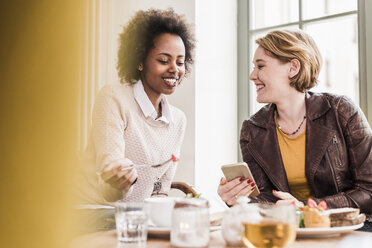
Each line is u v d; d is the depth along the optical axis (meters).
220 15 2.14
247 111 2.18
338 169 1.37
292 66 1.44
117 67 1.55
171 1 2.06
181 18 1.56
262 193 1.47
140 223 0.66
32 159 0.45
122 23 1.83
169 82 1.47
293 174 1.47
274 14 2.12
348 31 1.91
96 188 1.28
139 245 0.65
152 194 1.42
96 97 1.38
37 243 0.44
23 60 0.47
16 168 0.45
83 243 0.64
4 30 0.47
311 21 2.00
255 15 2.19
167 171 1.50
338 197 1.21
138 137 1.38
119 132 1.31
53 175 0.45
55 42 0.47
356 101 1.89
